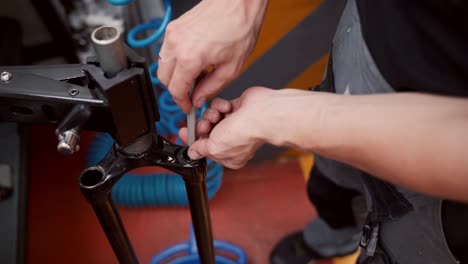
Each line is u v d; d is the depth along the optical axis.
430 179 0.49
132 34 1.31
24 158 1.27
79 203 1.62
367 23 0.66
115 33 0.50
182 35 0.64
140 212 1.61
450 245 0.70
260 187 1.68
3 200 1.18
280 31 1.31
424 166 0.49
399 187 0.71
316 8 1.26
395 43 0.59
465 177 0.46
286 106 0.60
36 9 1.49
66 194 1.63
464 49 0.50
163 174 1.60
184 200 1.56
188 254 1.48
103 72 0.53
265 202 1.65
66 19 1.57
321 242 1.41
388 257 0.86
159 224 1.59
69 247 1.54
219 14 0.66
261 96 0.65
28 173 1.28
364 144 0.53
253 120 0.62
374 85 0.68
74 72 0.59
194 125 0.71
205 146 0.66
